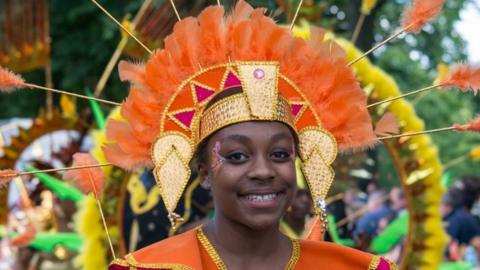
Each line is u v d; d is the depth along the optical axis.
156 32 6.34
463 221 8.73
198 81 3.39
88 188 3.61
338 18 9.43
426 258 6.56
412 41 17.42
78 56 13.41
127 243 6.18
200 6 6.39
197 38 3.44
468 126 3.50
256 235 3.27
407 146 6.43
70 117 7.96
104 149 3.52
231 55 3.44
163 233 6.21
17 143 7.95
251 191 3.17
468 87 3.56
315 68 3.48
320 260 3.39
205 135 3.26
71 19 13.23
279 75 3.42
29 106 14.40
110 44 13.27
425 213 6.54
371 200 7.96
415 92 3.61
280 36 3.45
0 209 7.77
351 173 6.62
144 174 6.17
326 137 3.46
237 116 3.20
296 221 6.04
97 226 6.12
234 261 3.29
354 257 3.39
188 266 3.27
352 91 3.52
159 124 3.44
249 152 3.19
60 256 7.66
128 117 3.47
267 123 3.20
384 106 6.14
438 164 6.51
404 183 6.51
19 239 5.34
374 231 7.81
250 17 3.52
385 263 3.40
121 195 6.11
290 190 3.21
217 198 3.24
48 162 7.85
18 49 8.30
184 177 3.35
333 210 6.71
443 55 17.17
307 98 3.47
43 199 7.66
